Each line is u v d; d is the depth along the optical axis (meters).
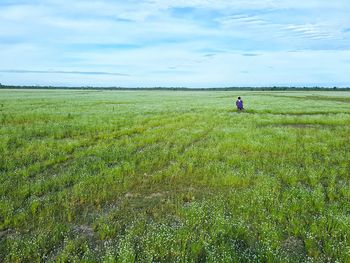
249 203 10.55
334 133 24.91
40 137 21.47
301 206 10.36
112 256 7.34
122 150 17.75
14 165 14.37
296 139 22.06
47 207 10.00
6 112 35.06
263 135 23.23
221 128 27.11
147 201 11.08
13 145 18.11
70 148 17.88
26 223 9.12
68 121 28.86
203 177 13.53
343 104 58.72
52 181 12.26
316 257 7.80
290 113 41.53
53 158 15.70
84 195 11.05
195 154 17.30
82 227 9.20
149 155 16.84
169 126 27.41
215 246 7.92
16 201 10.43
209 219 9.42
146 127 26.78
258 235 8.82
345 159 16.70
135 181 12.94
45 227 8.95
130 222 9.50
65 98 72.44
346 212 10.20
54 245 8.16
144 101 65.75
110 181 12.59
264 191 11.44
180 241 8.20
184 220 9.48
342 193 11.89
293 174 13.76
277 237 8.38
